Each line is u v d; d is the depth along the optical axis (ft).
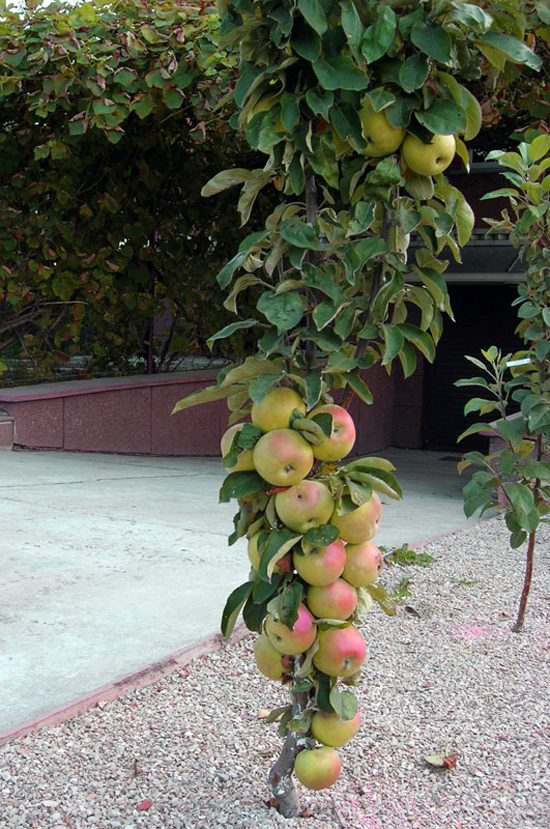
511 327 42.70
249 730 10.14
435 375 44.24
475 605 15.47
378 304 6.95
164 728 10.08
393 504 25.86
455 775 9.37
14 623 12.82
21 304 30.17
